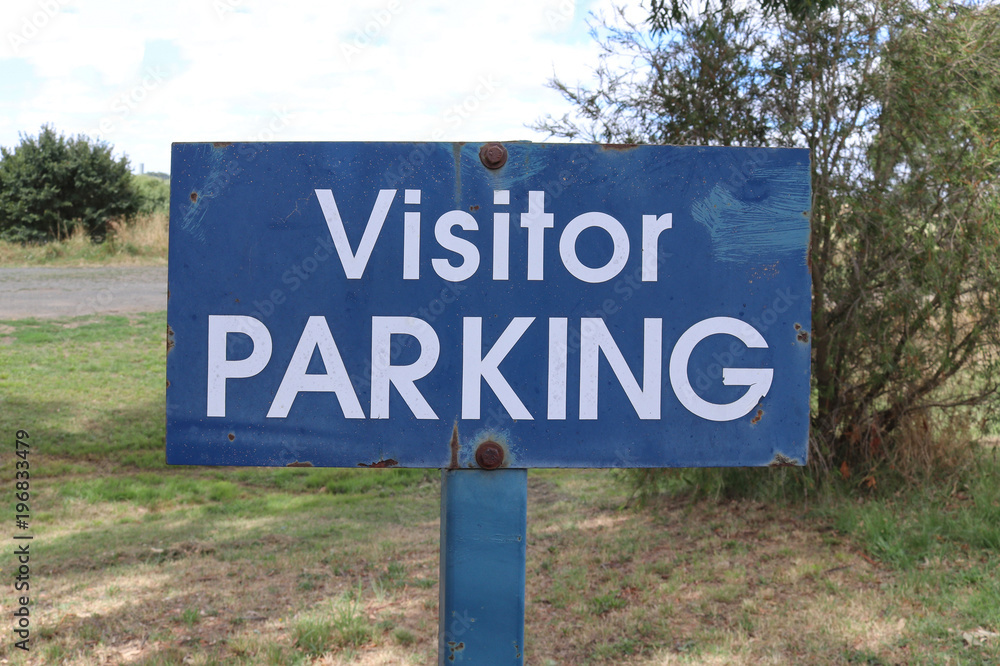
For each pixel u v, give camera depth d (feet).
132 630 15.83
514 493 4.96
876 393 22.54
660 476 24.32
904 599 15.88
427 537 23.68
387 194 4.96
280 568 20.26
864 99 21.40
